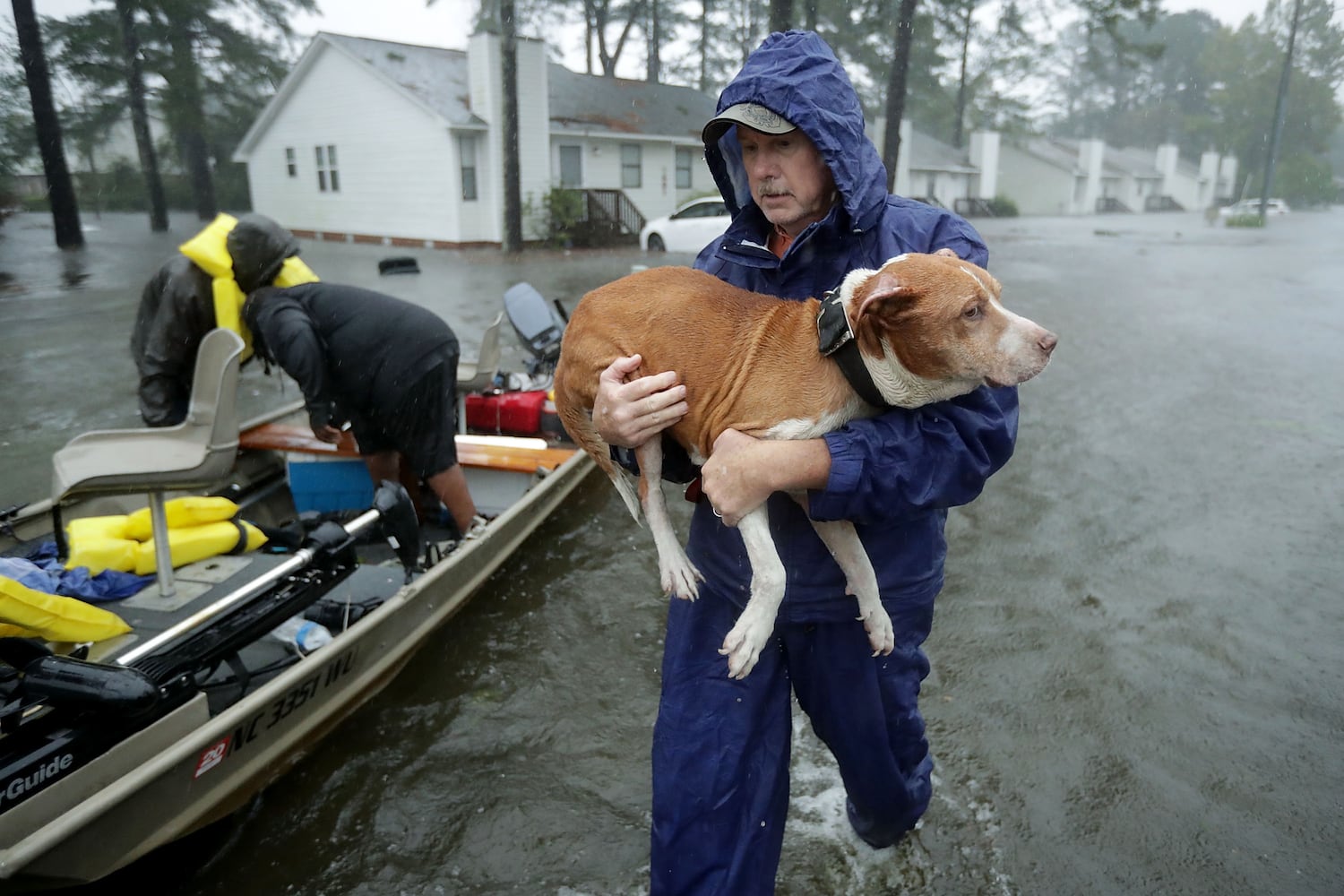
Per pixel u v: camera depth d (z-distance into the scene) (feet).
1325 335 39.99
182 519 13.61
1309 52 224.12
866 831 9.82
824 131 6.42
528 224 75.82
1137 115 264.31
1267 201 149.18
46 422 25.80
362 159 80.28
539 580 16.78
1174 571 16.90
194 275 17.80
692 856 7.47
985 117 177.27
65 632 10.52
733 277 7.95
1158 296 52.60
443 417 15.92
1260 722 12.53
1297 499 20.31
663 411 6.77
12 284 52.19
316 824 10.88
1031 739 12.16
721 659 7.65
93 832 8.61
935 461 6.29
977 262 6.98
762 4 126.11
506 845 10.57
